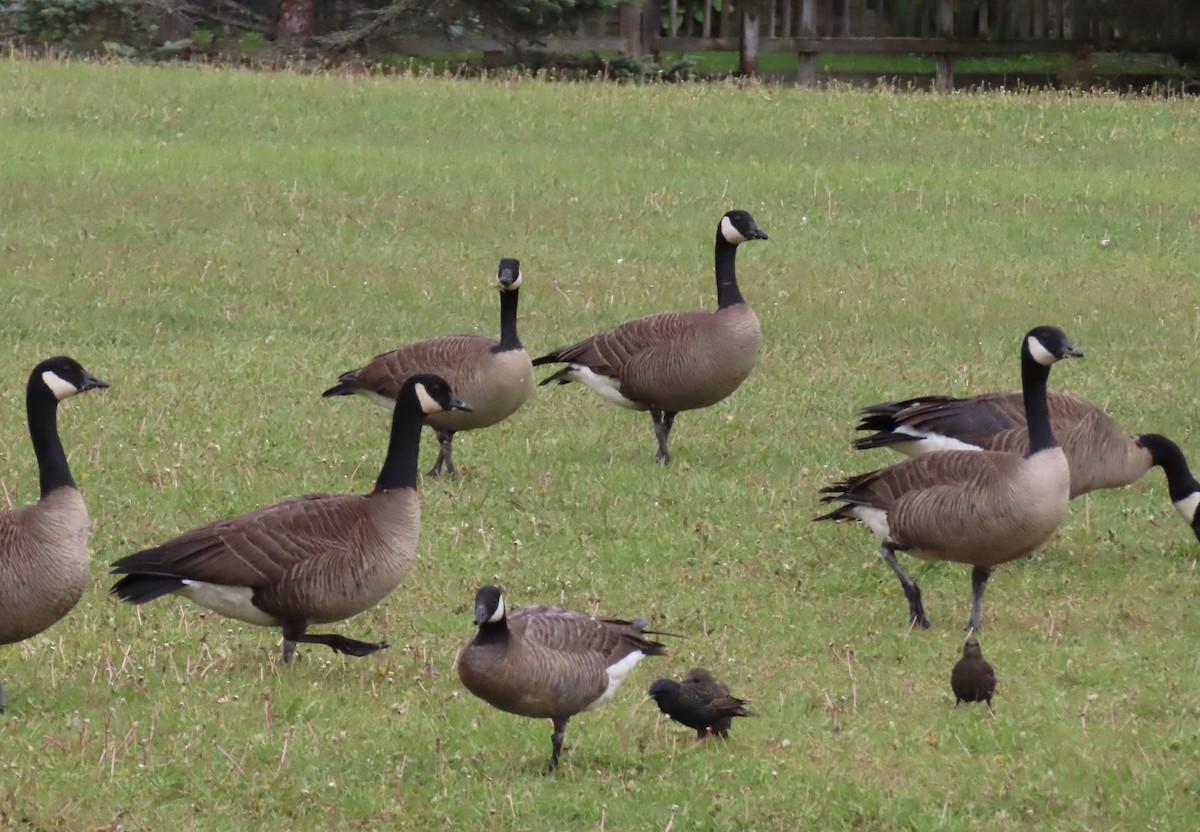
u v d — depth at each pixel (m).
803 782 9.83
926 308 24.47
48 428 10.71
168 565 10.85
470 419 16.12
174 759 9.80
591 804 9.43
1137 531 15.48
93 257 24.95
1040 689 11.60
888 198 30.80
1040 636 12.77
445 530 14.77
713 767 10.05
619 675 10.08
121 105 34.84
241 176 30.17
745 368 17.09
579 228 28.30
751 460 17.45
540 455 17.30
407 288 24.47
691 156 33.41
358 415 18.34
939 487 12.66
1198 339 23.19
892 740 10.55
